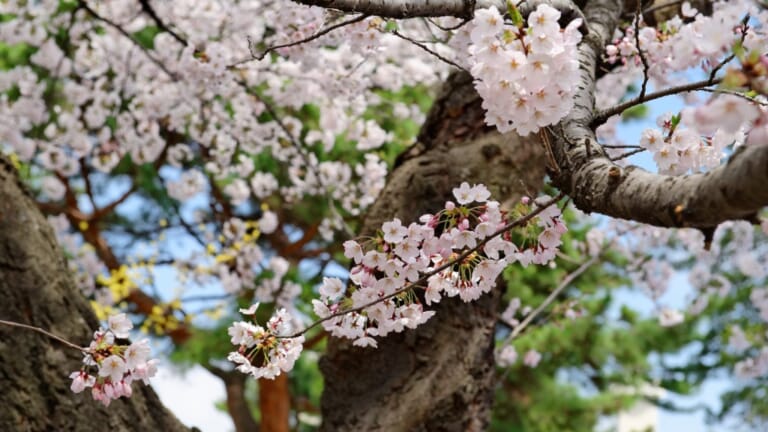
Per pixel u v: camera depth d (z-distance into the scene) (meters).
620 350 8.76
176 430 3.33
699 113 1.44
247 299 6.84
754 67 1.42
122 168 7.60
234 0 5.29
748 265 5.54
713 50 1.58
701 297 5.78
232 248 6.79
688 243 5.08
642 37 3.16
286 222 8.45
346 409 3.45
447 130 3.71
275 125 5.46
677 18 3.22
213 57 3.95
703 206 1.55
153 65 5.48
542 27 1.78
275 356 2.32
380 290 2.31
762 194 1.42
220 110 5.39
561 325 4.73
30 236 3.27
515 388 8.85
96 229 8.38
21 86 5.68
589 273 8.16
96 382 2.34
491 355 3.55
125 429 3.18
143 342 2.30
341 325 2.41
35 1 5.93
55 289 3.25
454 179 3.53
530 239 2.25
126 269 7.12
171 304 6.96
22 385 3.08
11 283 3.17
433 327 3.41
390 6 2.08
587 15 3.20
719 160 2.17
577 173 1.97
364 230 3.53
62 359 3.15
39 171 8.08
